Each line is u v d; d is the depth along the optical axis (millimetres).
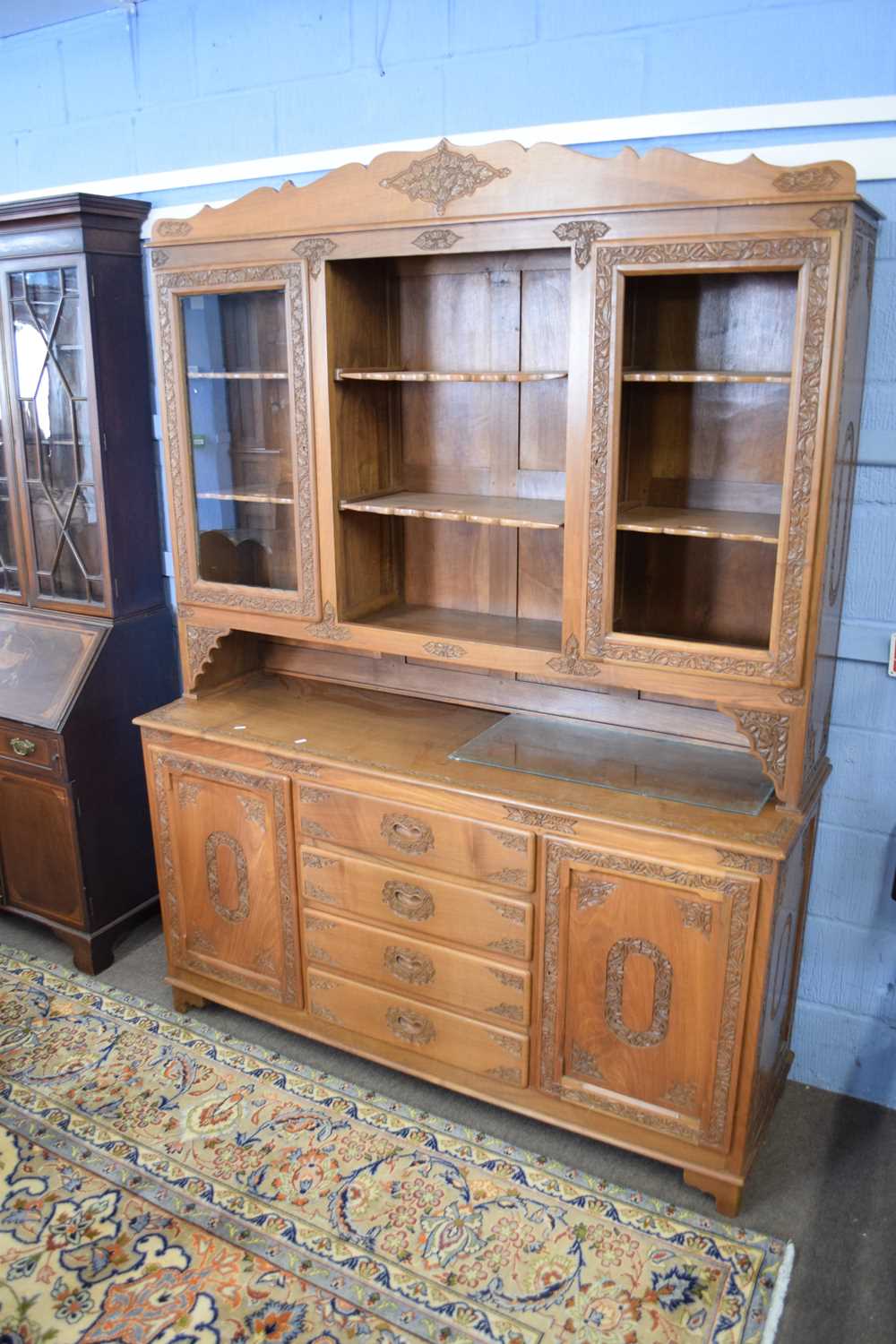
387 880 2254
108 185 2883
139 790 2949
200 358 2359
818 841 2311
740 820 1938
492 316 2260
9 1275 1914
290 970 2471
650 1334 1798
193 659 2598
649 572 2189
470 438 2367
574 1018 2121
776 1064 2256
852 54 1923
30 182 3072
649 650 1982
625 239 1817
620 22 2104
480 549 2416
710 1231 2016
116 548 2820
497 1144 2242
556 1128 2299
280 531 2367
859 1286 1897
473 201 1943
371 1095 2393
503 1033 2211
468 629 2293
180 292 2320
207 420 2391
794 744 1918
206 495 2449
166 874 2604
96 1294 1875
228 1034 2611
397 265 2330
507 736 2344
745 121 2027
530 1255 1959
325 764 2252
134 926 2994
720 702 1951
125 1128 2279
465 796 2098
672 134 2104
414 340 2369
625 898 1991
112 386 2738
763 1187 2131
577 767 2176
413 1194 2102
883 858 2256
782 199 1691
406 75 2371
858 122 1944
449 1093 2408
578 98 2189
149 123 2779
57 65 2879
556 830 2021
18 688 2828
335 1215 2051
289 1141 2244
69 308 2693
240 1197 2092
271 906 2451
